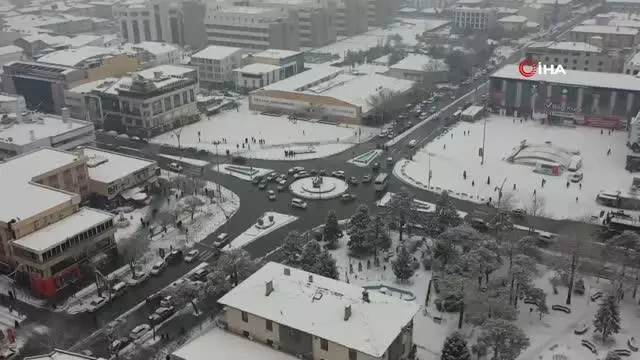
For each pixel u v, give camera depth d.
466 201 197.12
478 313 127.81
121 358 126.56
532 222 181.50
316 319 112.50
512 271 136.50
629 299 143.12
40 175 182.25
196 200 193.75
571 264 145.62
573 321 134.25
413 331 131.62
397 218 174.25
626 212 187.00
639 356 122.75
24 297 151.62
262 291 121.12
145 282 157.12
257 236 177.00
